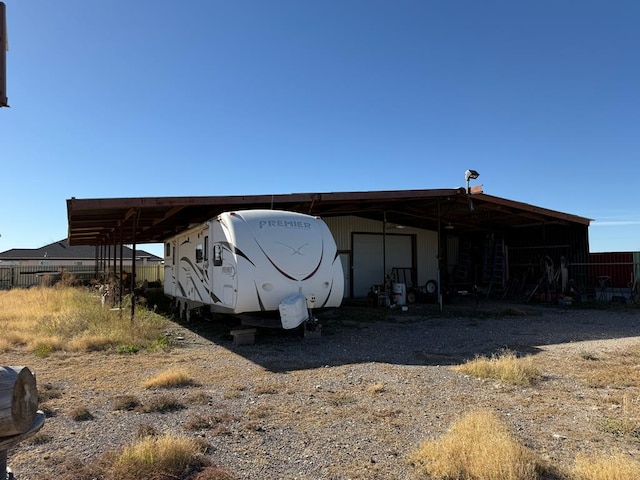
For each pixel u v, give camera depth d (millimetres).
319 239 9469
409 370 6598
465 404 4957
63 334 9617
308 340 9273
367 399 5199
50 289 20078
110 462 3500
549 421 4383
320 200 12156
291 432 4184
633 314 13508
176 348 8586
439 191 13727
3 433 1801
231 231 8812
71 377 6383
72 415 4664
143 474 3275
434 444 3650
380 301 15586
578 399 5102
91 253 47781
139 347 8570
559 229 18141
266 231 8938
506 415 4562
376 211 17344
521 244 19578
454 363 7066
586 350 7961
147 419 4594
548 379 5992
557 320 12266
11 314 13141
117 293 15477
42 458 3646
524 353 7734
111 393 5586
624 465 3238
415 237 20484
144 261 48625
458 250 22125
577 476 3197
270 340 9320
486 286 20312
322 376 6328
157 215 12594
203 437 4059
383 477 3295
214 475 3242
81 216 12367
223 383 6016
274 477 3305
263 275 8641
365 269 19031
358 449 3789
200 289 10891
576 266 17344
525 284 18922
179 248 13562
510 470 3117
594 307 15227
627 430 4102
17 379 1844
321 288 9211
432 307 15672
